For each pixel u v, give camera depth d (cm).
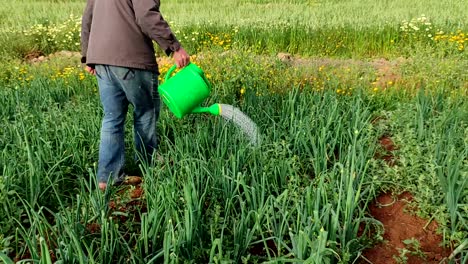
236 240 296
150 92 402
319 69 700
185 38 977
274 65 738
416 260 310
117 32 375
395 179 384
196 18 1159
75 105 582
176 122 490
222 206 345
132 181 415
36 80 686
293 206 316
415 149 405
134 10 367
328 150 437
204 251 302
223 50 895
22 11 1409
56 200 373
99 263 275
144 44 384
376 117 558
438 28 946
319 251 251
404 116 488
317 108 482
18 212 336
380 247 322
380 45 934
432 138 431
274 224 313
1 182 333
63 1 1711
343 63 834
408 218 354
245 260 284
